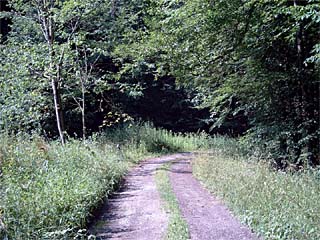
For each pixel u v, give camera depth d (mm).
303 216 6609
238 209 8117
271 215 7004
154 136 24141
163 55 15781
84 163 11023
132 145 21172
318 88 13062
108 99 23750
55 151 10984
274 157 13320
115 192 11000
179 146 25344
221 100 16078
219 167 12109
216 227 7277
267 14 11812
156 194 10484
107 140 20031
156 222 7691
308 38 12781
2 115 12562
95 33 18344
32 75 14828
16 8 16156
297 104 13359
